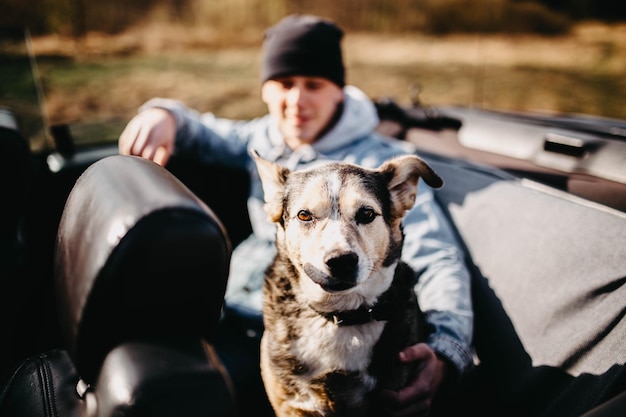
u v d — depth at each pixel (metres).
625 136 2.13
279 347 1.70
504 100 7.66
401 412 1.58
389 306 1.69
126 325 1.00
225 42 9.22
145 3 8.98
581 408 1.40
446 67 9.41
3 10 7.01
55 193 2.19
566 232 1.71
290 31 2.23
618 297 1.48
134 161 1.26
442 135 2.77
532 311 1.69
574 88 8.32
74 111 5.78
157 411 0.90
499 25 12.00
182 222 0.99
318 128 2.31
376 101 3.07
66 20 7.57
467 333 1.74
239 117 6.32
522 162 2.26
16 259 1.96
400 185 1.88
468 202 2.12
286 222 1.83
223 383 0.98
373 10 11.45
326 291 1.59
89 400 1.06
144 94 6.58
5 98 2.55
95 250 0.99
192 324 1.06
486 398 1.76
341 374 1.63
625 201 1.83
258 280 2.15
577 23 12.18
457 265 1.91
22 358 1.88
